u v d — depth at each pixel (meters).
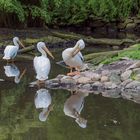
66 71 15.20
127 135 8.83
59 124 9.69
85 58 16.20
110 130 9.20
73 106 11.12
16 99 11.77
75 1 28.52
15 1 23.62
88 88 12.89
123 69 13.73
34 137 8.81
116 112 10.52
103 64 14.70
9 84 13.45
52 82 13.30
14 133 9.06
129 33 28.55
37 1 25.30
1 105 11.21
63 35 23.12
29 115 10.39
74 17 28.52
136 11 30.47
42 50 14.73
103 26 29.16
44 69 13.30
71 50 14.16
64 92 12.55
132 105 11.12
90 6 28.78
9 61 17.50
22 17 23.62
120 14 29.08
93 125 9.55
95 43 22.25
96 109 10.81
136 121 9.79
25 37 22.61
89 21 29.05
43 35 23.19
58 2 26.05
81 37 23.39
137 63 13.53
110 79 13.16
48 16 25.25
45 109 10.87
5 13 24.02
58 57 18.72
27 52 19.81
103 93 12.47
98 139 8.60
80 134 8.91
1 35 22.44
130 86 12.59
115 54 15.74
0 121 9.91
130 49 15.98
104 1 28.59
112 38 25.19
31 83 13.49
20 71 15.49
